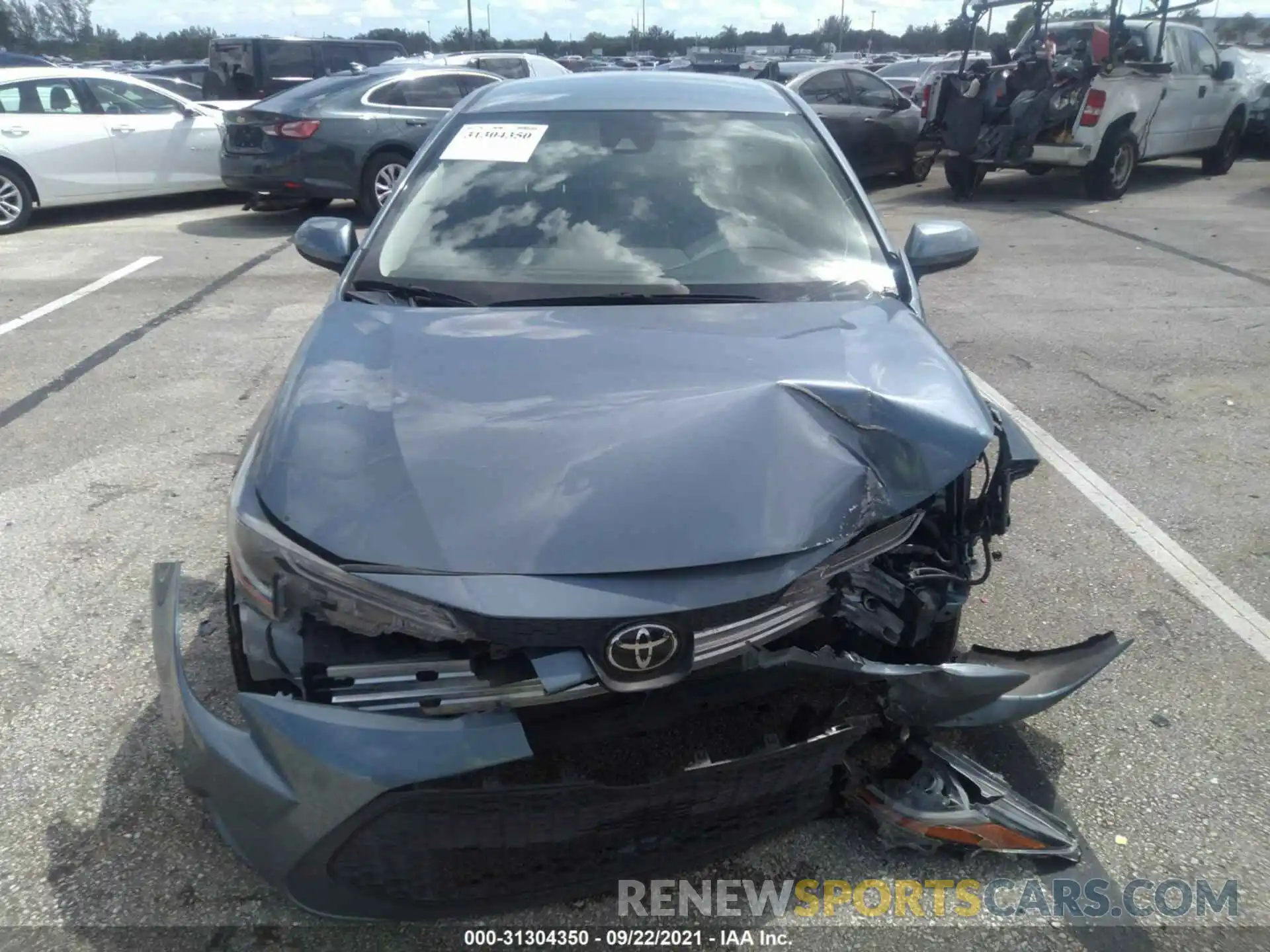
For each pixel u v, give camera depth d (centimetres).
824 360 259
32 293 805
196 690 310
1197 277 819
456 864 204
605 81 401
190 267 898
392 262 321
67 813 267
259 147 1052
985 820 244
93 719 304
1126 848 256
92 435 521
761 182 348
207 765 201
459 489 211
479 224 332
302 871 199
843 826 263
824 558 211
